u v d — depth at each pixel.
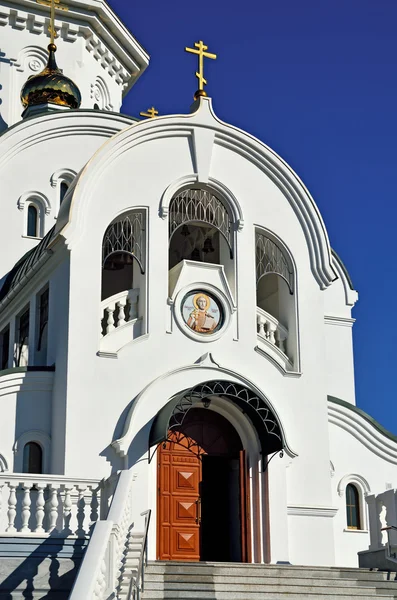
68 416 22.77
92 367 23.28
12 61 34.84
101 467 22.75
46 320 25.38
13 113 34.56
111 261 28.23
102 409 23.11
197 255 28.58
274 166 26.16
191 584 18.72
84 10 35.44
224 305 24.88
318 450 24.77
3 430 23.17
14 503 19.11
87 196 24.16
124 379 23.50
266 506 23.92
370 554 22.88
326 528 24.23
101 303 24.03
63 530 18.97
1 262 30.42
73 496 19.64
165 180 25.09
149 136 25.14
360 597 19.36
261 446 24.41
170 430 24.23
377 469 27.50
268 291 27.30
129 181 24.75
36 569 18.41
